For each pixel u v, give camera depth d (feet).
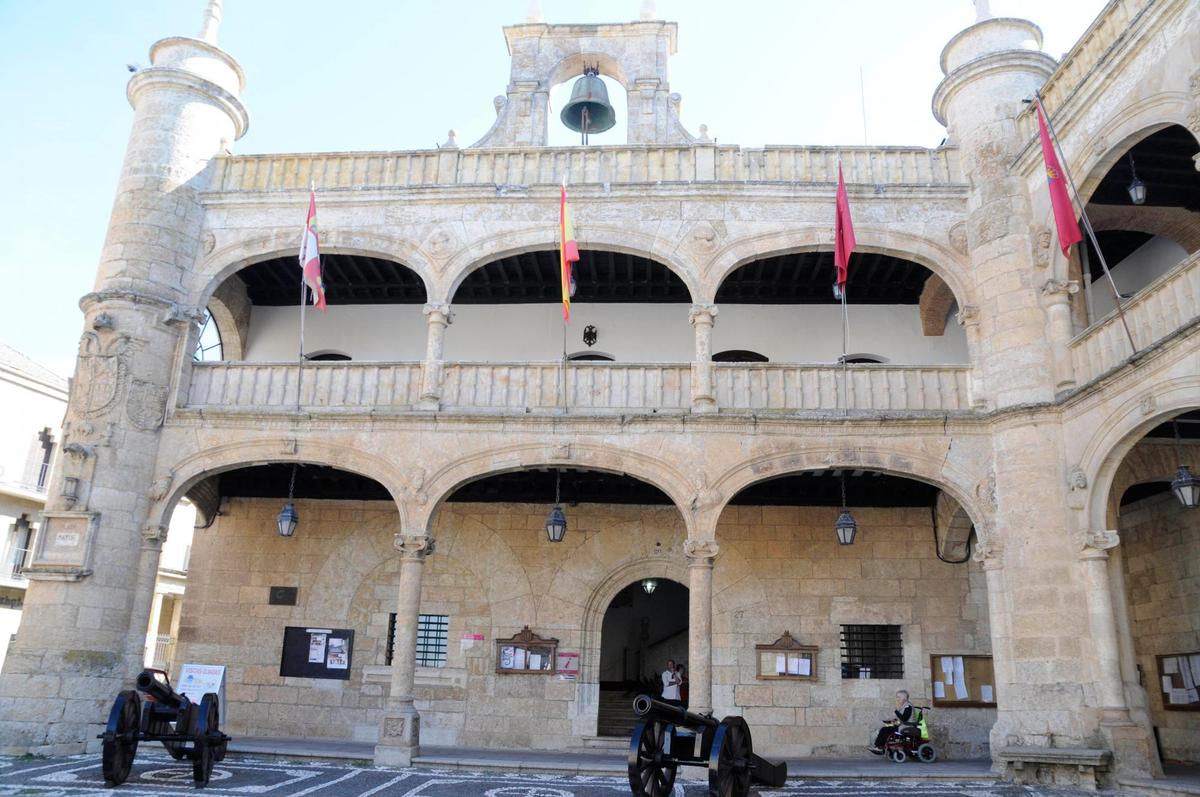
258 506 59.67
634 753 30.86
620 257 57.26
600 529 57.62
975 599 55.06
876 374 49.11
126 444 48.73
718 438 47.57
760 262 57.47
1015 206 48.88
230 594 58.13
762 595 55.67
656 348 60.80
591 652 55.67
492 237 51.96
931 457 47.19
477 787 38.14
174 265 52.13
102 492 47.75
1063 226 41.50
